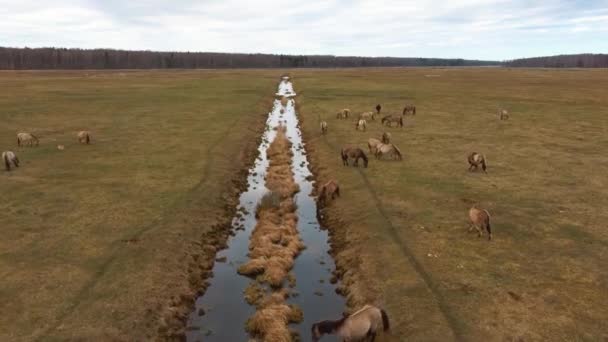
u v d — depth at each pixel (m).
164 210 24.55
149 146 39.28
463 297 16.23
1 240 20.38
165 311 16.11
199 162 34.34
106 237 21.05
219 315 16.50
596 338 13.84
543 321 14.74
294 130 52.50
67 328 14.50
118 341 14.20
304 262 20.67
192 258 20.28
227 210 26.78
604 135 43.06
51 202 25.23
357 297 17.20
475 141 41.03
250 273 19.45
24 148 37.50
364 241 21.38
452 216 23.53
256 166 37.28
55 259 18.84
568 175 30.23
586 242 20.28
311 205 27.91
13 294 16.20
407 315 15.43
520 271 17.94
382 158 35.53
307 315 16.47
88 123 49.88
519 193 26.81
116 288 16.94
